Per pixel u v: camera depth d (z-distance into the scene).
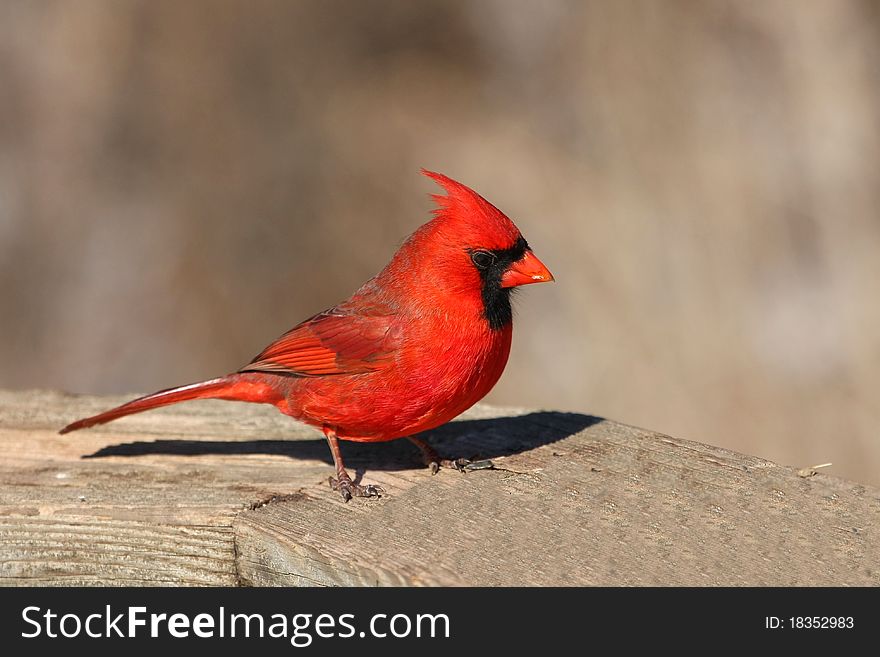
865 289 13.09
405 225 15.63
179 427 7.06
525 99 16.02
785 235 13.55
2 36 16.11
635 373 13.18
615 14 15.35
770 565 4.96
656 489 5.75
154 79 16.17
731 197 13.73
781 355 12.98
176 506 5.81
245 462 6.49
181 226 15.72
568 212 14.34
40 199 15.77
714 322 13.16
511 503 5.68
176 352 15.34
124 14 16.17
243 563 5.65
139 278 15.59
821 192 13.62
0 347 15.26
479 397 6.24
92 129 16.00
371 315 6.14
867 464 12.44
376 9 16.86
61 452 6.66
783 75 14.38
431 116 16.19
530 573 4.93
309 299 15.50
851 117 13.91
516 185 14.95
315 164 16.06
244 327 15.38
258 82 16.36
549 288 13.86
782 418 12.65
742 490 5.69
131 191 15.95
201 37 16.28
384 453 6.54
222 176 15.92
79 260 15.64
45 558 5.83
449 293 5.99
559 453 6.30
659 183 14.14
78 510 5.78
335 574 5.20
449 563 5.04
